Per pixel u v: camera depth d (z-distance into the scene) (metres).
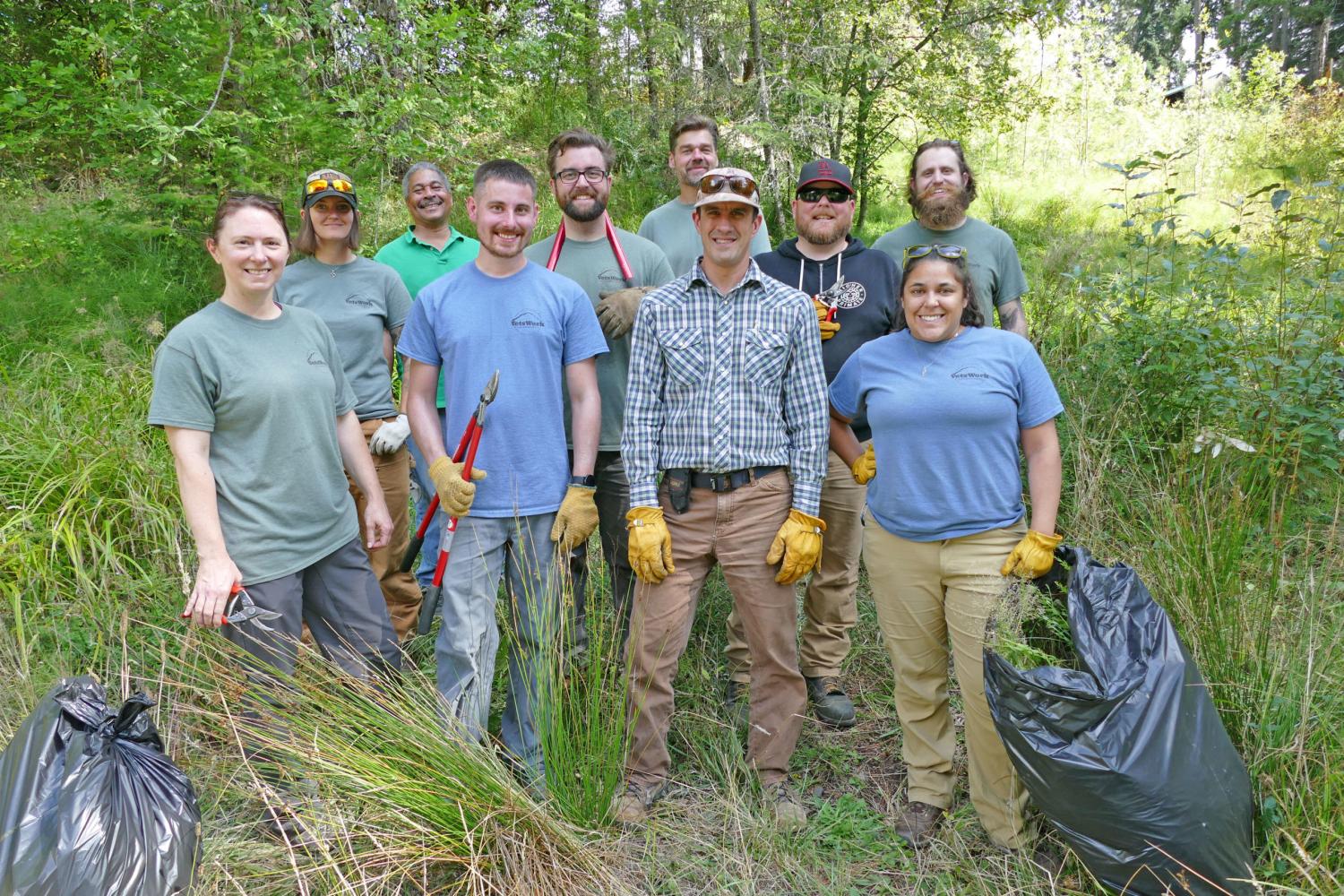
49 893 1.76
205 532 2.38
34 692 2.78
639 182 8.50
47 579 3.28
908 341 2.58
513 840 2.29
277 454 2.51
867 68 8.88
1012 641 2.27
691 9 8.80
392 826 2.29
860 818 2.72
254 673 2.44
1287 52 29.56
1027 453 2.52
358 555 2.79
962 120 9.68
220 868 2.21
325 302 3.49
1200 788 2.04
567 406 3.08
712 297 2.67
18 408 4.21
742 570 2.67
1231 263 4.52
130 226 5.87
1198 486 3.37
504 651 3.37
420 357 2.78
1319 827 2.12
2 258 5.65
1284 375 3.98
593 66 9.36
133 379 4.48
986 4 9.31
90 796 1.90
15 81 6.15
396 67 6.32
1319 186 4.52
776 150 8.21
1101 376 4.41
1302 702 2.38
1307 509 3.45
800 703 2.76
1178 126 14.09
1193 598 2.77
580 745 2.62
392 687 2.57
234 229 2.40
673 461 2.68
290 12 5.94
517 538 2.73
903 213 10.26
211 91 5.74
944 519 2.48
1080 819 2.10
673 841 2.60
